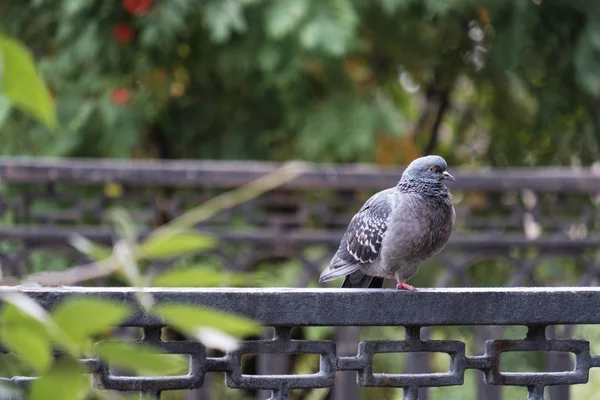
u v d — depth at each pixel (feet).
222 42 39.14
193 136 43.91
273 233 33.88
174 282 6.84
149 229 35.42
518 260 34.68
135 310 10.77
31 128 39.40
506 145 49.90
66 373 5.62
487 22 44.73
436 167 19.79
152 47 39.73
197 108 43.83
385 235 19.40
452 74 47.93
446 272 34.47
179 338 35.06
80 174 32.32
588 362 13.29
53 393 5.60
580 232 40.11
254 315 11.70
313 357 41.22
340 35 36.96
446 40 46.60
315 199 39.99
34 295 10.28
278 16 36.70
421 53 45.39
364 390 40.37
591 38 40.63
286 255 34.09
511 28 41.24
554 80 43.83
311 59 39.58
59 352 7.94
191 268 6.85
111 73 40.57
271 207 42.86
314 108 41.11
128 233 7.47
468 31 46.44
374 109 40.68
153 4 37.24
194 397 29.94
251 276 8.14
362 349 12.55
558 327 35.55
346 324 12.21
